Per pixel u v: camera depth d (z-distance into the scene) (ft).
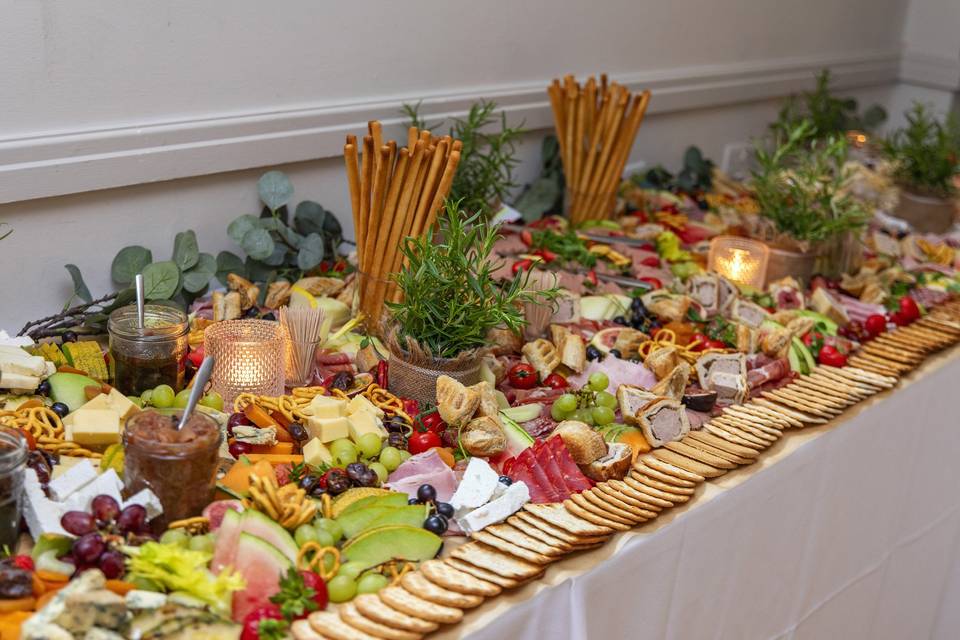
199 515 4.71
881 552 8.05
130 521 4.39
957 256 10.56
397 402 6.03
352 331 7.13
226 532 4.46
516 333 6.97
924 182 11.55
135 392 5.77
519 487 5.23
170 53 6.86
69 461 4.99
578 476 5.62
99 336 6.54
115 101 6.65
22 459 4.38
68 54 6.32
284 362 6.13
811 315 8.38
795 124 12.16
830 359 7.75
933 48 14.75
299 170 8.04
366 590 4.47
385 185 6.77
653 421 6.27
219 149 7.23
